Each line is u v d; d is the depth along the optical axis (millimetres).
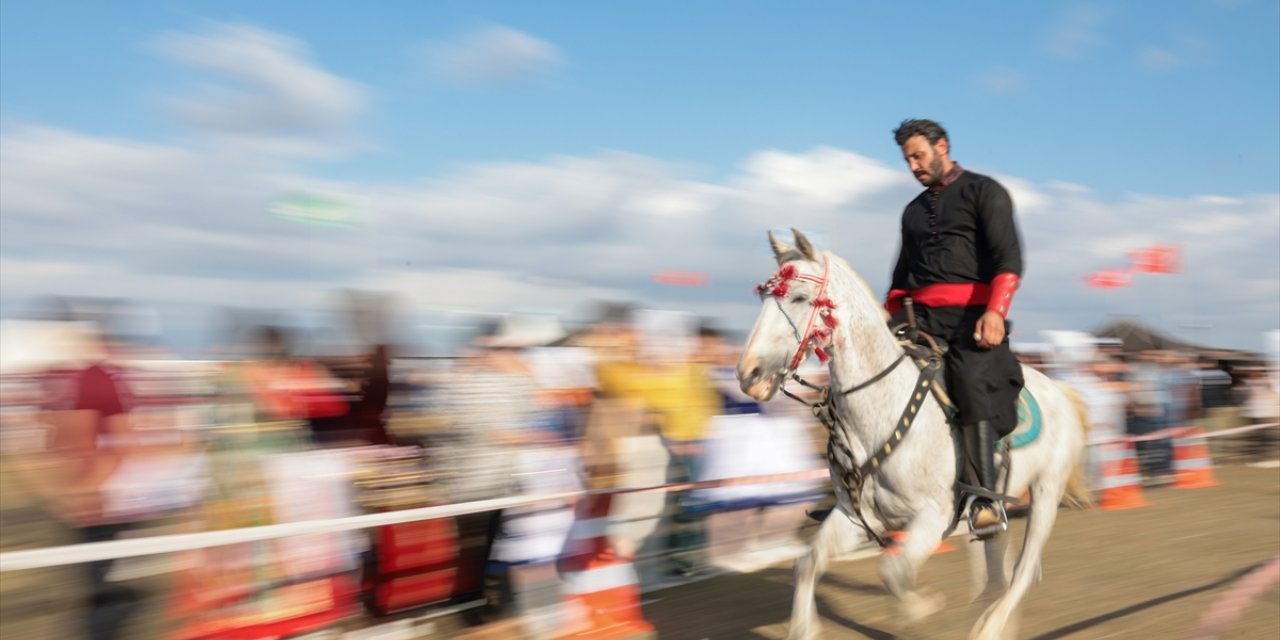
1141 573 6621
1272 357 13711
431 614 5227
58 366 4711
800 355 3822
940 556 7227
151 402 4875
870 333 3982
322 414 4754
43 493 4871
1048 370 10266
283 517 4531
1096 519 8930
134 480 4785
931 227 4270
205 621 4441
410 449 5137
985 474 4012
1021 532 8133
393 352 5059
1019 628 5254
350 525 3973
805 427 7316
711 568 6594
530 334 5707
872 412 3971
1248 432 13586
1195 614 5496
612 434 5480
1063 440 4625
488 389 5191
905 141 4258
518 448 5227
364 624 5000
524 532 5145
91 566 4805
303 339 4773
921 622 5383
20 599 5375
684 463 6156
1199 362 13789
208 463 4520
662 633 5203
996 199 4098
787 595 6004
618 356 5629
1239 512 9320
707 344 6668
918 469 3955
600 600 5250
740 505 6602
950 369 4102
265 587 4516
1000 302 3945
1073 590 6137
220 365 4559
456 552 5340
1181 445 11414
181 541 3385
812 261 3902
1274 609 5570
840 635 5172
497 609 5465
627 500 5512
